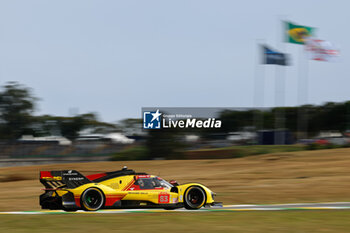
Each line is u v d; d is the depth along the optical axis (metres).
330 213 36.66
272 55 167.00
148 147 142.00
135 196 37.41
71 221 31.97
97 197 36.62
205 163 109.81
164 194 38.25
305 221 32.12
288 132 169.88
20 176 99.19
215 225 30.19
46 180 36.25
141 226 29.70
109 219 32.88
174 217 33.94
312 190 58.06
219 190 61.12
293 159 103.56
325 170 83.56
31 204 52.47
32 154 192.38
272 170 87.88
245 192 57.62
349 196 52.84
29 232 27.64
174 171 98.75
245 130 162.75
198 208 39.47
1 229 29.06
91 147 199.00
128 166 111.69
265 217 34.12
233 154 132.25
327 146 135.38
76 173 36.97
